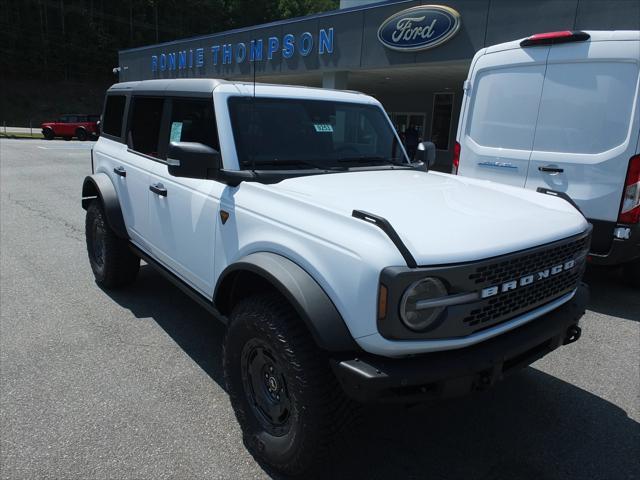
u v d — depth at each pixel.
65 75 67.06
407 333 2.04
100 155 4.96
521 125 5.43
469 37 14.02
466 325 2.16
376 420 3.07
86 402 3.14
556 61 5.09
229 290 2.94
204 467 2.61
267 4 72.25
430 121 23.98
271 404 2.58
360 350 2.18
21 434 2.81
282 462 2.47
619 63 4.70
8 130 42.69
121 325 4.27
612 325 4.59
